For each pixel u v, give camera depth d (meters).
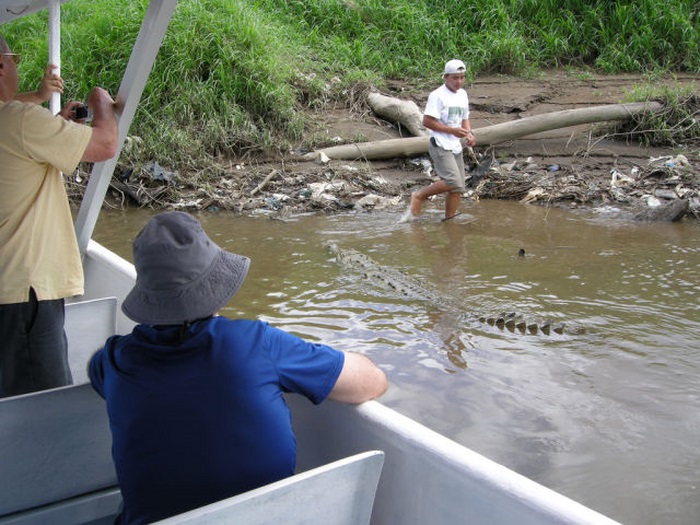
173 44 10.67
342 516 1.95
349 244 7.60
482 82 12.30
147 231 1.95
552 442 3.76
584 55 12.93
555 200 9.12
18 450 2.31
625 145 10.40
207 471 1.88
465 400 4.21
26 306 2.73
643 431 3.85
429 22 13.09
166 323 1.91
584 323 5.32
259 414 1.88
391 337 5.11
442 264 6.85
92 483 2.47
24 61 10.93
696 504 3.23
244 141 10.38
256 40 11.23
